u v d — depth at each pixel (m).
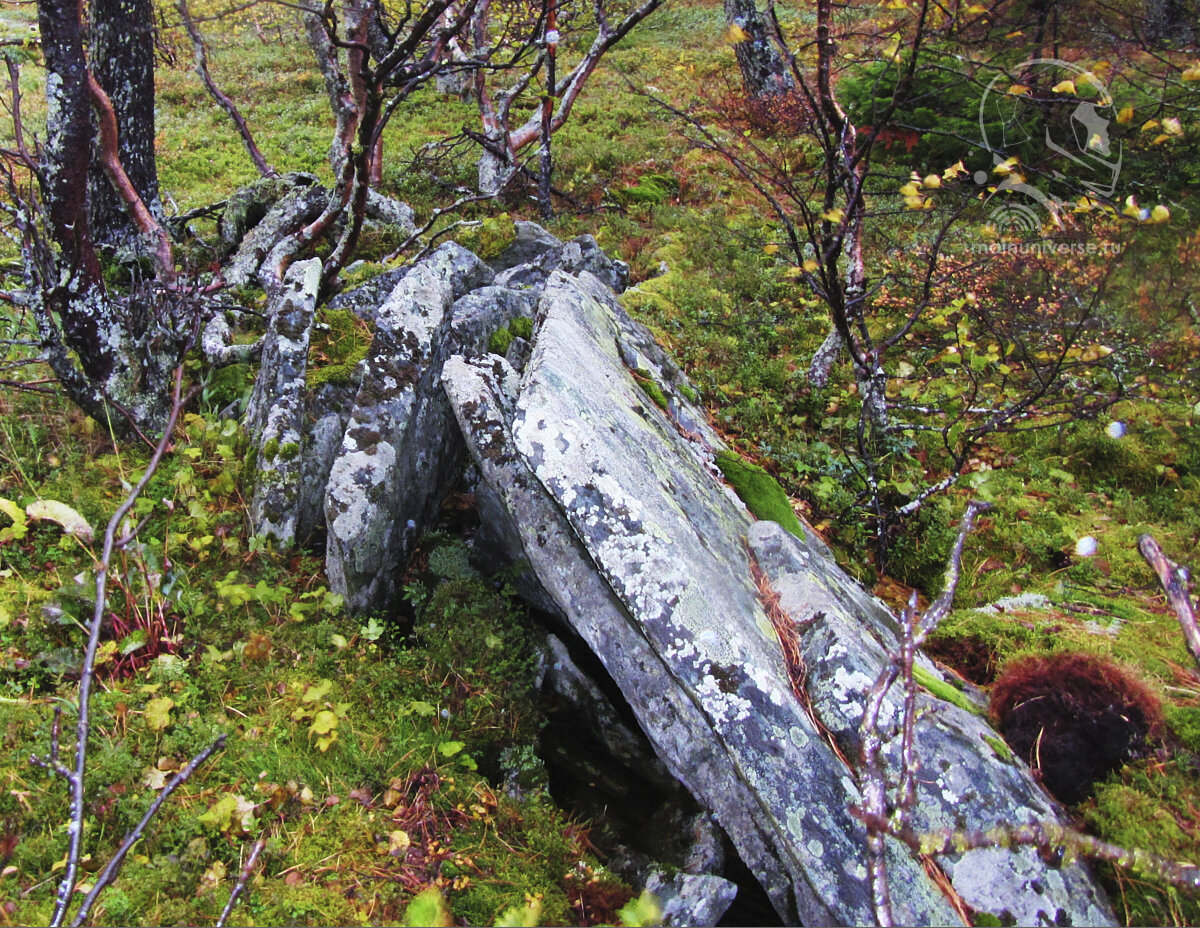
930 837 2.02
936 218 8.77
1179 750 2.85
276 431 3.73
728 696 2.49
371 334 4.40
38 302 3.92
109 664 3.02
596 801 3.18
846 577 4.01
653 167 10.40
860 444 4.82
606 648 2.83
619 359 4.11
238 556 3.60
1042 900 2.32
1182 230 7.25
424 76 4.88
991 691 3.19
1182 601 2.21
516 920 1.71
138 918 2.23
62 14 3.57
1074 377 6.14
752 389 6.15
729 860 2.83
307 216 6.28
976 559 4.76
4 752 2.61
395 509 3.52
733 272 7.94
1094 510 5.19
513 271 6.00
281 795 2.62
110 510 3.67
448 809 2.76
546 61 8.99
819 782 2.41
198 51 7.90
